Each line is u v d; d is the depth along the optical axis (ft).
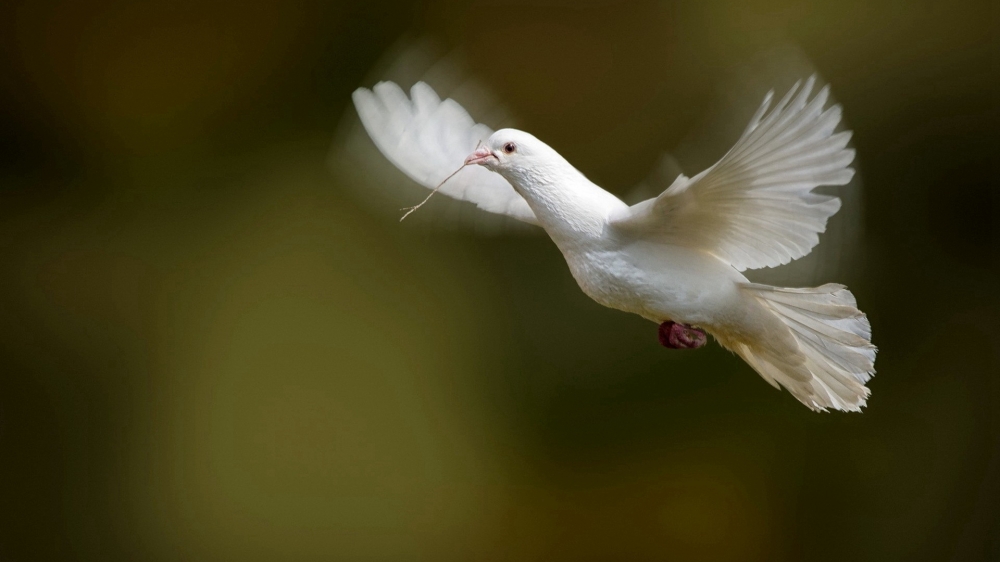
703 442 38.37
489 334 40.34
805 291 30.17
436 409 39.17
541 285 40.86
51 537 38.11
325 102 43.16
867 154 39.14
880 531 37.11
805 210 30.04
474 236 40.98
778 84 30.25
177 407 39.42
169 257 41.50
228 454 38.75
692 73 40.98
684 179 30.01
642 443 38.81
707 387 38.65
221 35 42.93
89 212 42.06
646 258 30.25
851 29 40.04
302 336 39.78
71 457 38.93
